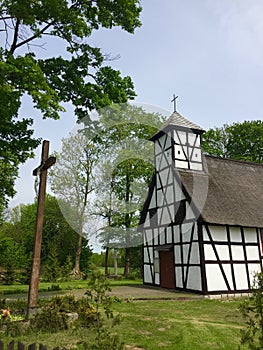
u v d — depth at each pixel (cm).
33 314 548
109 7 1021
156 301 922
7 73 726
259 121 2517
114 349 307
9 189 1194
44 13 891
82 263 2177
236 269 1121
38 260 583
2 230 2986
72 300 604
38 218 592
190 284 1116
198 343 472
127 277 1781
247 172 1479
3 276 1898
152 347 450
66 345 441
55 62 1030
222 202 1183
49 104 780
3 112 774
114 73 1112
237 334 523
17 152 987
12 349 332
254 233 1198
